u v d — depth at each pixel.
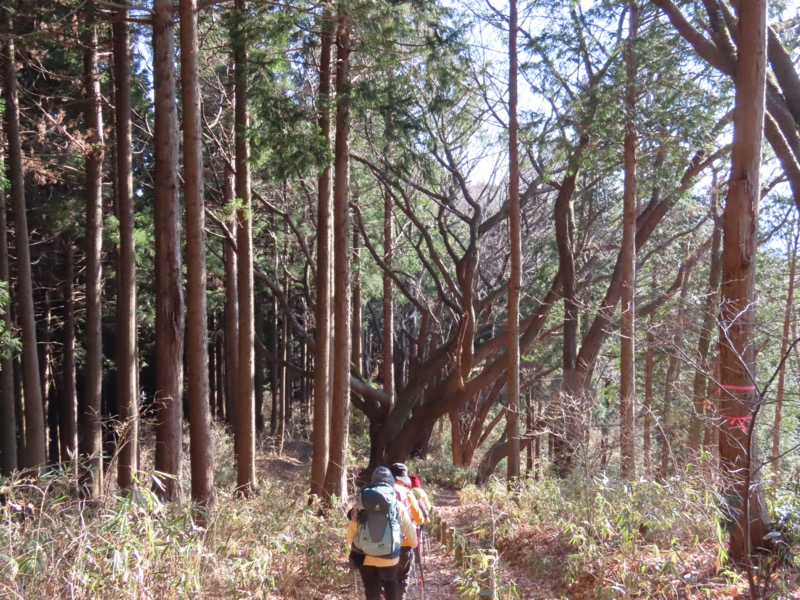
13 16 13.89
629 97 13.49
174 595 5.57
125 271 14.81
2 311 14.80
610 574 7.11
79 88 18.23
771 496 7.25
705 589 6.00
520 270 15.30
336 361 13.66
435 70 14.73
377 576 5.94
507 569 8.65
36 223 19.83
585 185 22.89
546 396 25.73
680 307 12.49
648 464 10.80
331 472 13.38
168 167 10.60
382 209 26.44
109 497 6.23
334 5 12.06
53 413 29.64
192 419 10.71
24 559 4.91
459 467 22.70
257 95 12.89
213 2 11.02
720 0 8.90
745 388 6.43
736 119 6.81
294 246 28.56
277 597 6.98
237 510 8.86
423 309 25.38
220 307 31.61
